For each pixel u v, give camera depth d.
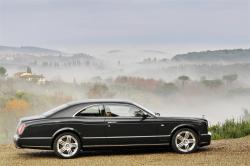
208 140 14.47
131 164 12.62
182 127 14.31
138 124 14.07
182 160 13.07
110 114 14.06
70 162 13.15
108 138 13.91
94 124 13.89
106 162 13.01
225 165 12.22
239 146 15.42
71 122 13.79
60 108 14.10
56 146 13.72
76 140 13.84
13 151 15.78
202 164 12.41
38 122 13.66
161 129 14.17
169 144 14.22
